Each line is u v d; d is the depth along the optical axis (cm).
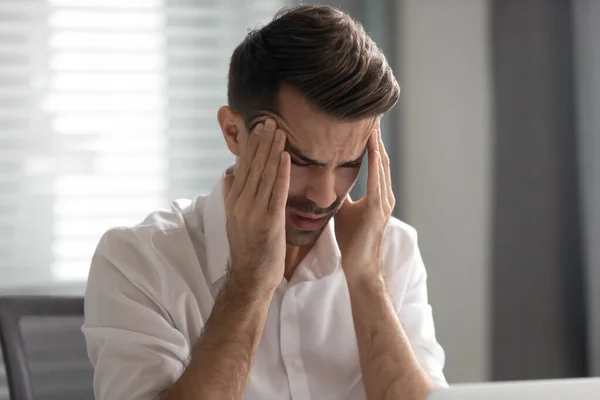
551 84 267
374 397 133
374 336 137
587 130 260
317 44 118
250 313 128
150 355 130
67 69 251
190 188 261
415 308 155
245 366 126
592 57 258
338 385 146
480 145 272
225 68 262
